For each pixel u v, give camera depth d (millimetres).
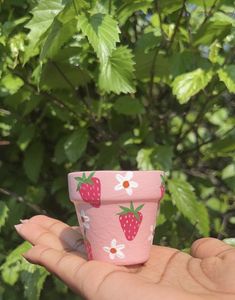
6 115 322
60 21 235
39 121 336
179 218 304
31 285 274
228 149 288
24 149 327
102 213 198
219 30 269
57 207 346
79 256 210
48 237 229
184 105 329
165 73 297
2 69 275
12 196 330
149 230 207
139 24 330
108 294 173
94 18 230
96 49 224
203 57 276
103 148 308
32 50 254
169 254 224
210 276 199
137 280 176
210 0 276
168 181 279
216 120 342
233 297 172
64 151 315
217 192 340
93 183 196
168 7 273
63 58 275
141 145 305
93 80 296
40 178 351
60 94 304
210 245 223
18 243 328
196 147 319
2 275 287
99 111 301
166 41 285
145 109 308
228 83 254
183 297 164
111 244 200
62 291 302
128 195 196
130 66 253
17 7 315
